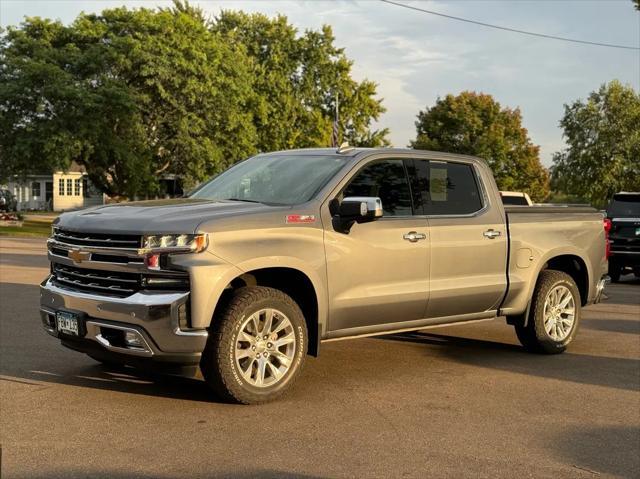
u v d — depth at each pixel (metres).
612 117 44.16
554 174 46.31
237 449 4.45
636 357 7.43
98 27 36.09
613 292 13.43
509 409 5.47
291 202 5.85
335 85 51.75
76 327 5.32
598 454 4.53
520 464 4.32
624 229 14.79
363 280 5.96
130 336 5.12
